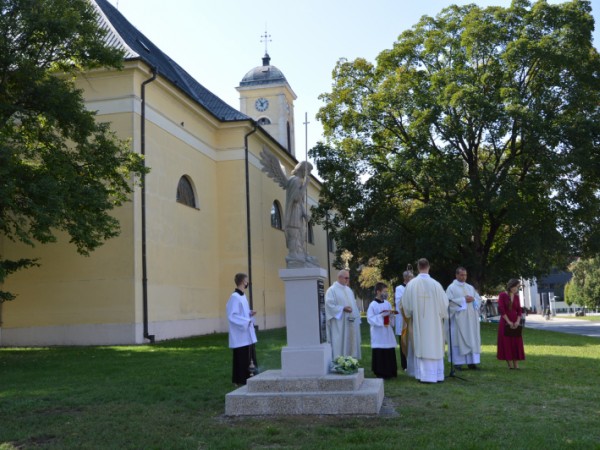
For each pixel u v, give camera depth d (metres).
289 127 44.38
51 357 16.02
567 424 6.67
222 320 27.73
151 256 21.53
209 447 6.09
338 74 32.41
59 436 6.77
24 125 17.11
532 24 28.36
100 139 17.53
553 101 27.56
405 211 32.53
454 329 11.89
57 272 20.94
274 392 7.82
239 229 28.23
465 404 7.97
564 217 28.61
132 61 21.14
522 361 12.95
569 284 77.44
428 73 30.83
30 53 16.59
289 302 8.52
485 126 27.23
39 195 15.03
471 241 31.44
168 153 23.62
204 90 32.81
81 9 17.38
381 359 10.79
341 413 7.48
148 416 7.71
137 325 20.25
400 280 32.38
